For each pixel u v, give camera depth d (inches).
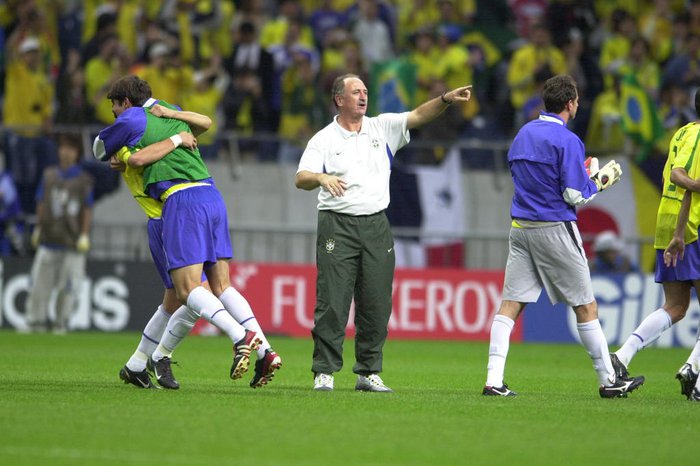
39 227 2437.3
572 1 3161.9
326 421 963.3
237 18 3080.7
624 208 2775.6
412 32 3043.8
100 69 2807.6
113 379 1355.8
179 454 784.3
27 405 1030.4
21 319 2549.2
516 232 1239.5
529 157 1221.7
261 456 783.7
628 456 819.4
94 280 2544.3
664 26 3193.9
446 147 2751.0
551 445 861.8
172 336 1226.6
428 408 1080.2
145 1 2982.3
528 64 2974.9
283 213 2728.8
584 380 1550.2
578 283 1228.5
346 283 1258.6
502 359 1250.6
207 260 1178.6
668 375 1717.5
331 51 3043.8
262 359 1147.9
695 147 1238.9
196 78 2861.7
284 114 2928.2
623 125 2869.1
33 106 2834.6
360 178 1257.4
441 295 2593.5
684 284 1300.4
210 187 1198.9
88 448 802.8
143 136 1181.7
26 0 2861.7
